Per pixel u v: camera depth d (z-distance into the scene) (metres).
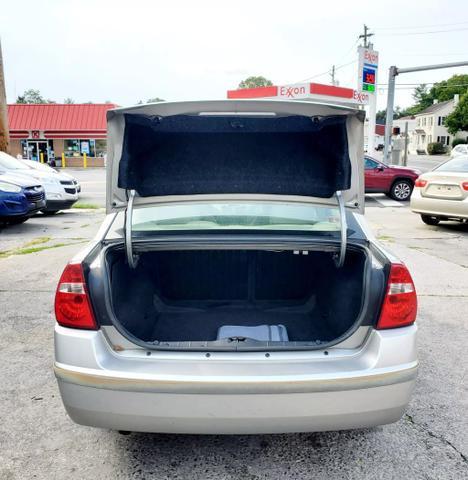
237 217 2.82
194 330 2.99
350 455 2.54
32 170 11.62
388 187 15.12
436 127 77.94
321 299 3.17
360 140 2.58
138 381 2.03
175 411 2.04
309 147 2.65
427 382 3.30
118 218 2.75
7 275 6.02
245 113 2.47
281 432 2.10
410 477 2.37
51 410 2.94
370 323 2.20
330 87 19.70
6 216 8.88
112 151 2.58
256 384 2.02
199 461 2.50
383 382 2.09
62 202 11.68
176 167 2.67
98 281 2.20
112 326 2.17
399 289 2.21
